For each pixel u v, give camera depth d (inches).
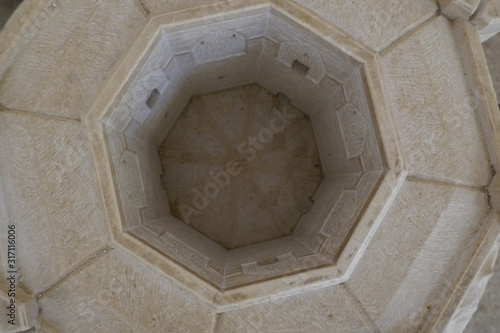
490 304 198.5
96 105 122.3
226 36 141.0
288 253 155.3
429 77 133.0
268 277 126.6
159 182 199.3
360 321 131.8
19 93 128.7
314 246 150.6
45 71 127.8
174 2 124.3
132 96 135.2
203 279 124.6
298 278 124.3
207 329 129.0
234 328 129.6
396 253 132.7
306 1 126.7
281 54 157.3
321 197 191.0
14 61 128.6
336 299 131.3
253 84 217.5
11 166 129.8
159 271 123.1
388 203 124.6
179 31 126.3
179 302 129.0
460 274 132.9
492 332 196.4
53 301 130.8
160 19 121.2
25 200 129.7
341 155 170.7
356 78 133.1
